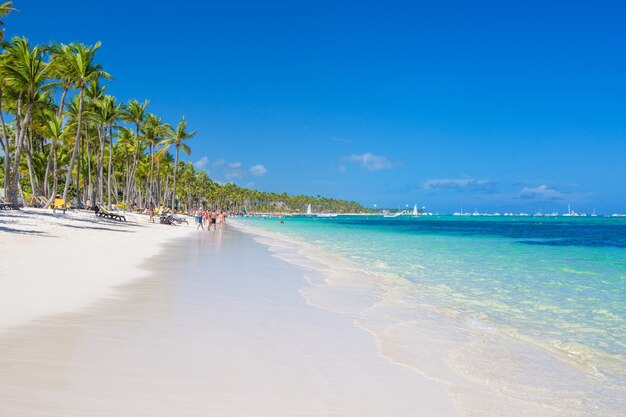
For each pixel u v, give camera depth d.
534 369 6.72
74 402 4.66
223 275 14.92
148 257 19.00
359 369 6.26
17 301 9.15
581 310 11.34
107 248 20.89
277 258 21.72
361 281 15.23
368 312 10.21
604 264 22.92
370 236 51.53
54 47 47.06
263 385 5.47
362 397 5.28
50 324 7.67
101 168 65.50
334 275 16.44
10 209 38.84
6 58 41.19
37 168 65.75
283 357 6.61
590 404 5.46
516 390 5.80
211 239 33.94
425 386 5.74
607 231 76.25
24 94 44.19
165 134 86.31
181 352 6.56
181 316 8.81
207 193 194.12
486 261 23.89
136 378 5.44
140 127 82.56
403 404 5.13
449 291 13.95
